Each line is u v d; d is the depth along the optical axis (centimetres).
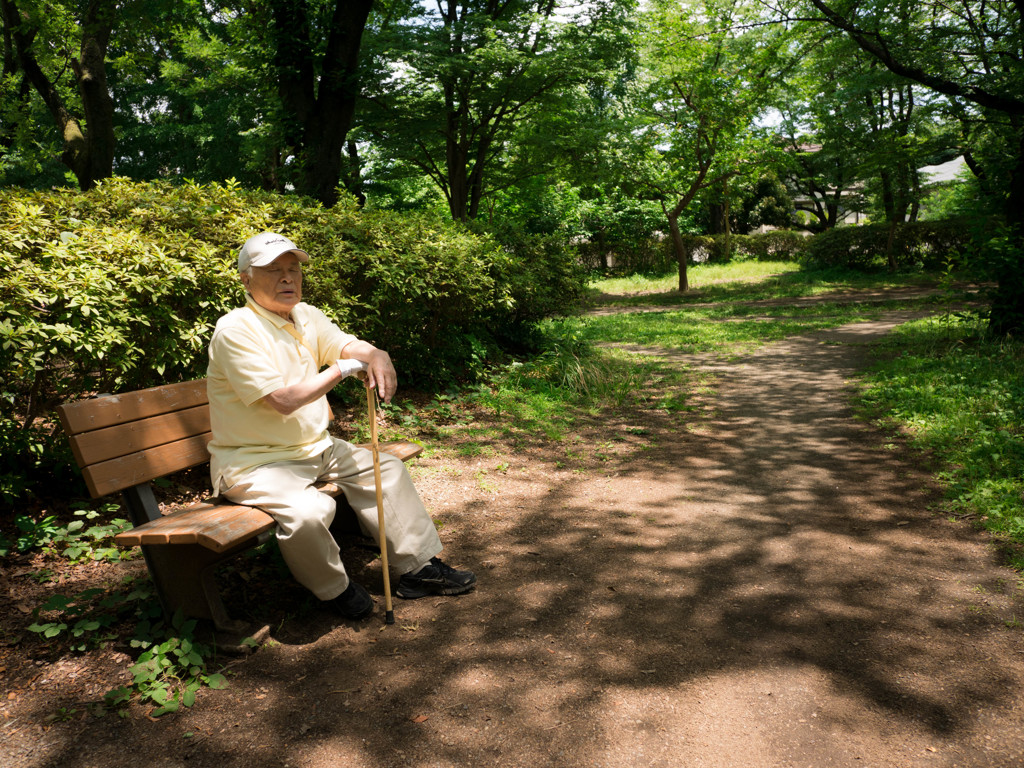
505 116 1855
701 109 2177
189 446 319
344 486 315
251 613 300
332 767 216
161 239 430
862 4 1157
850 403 693
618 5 1695
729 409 700
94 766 214
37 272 332
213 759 218
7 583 312
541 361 823
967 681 256
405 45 1473
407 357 678
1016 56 1120
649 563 362
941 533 388
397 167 2020
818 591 328
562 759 220
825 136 2436
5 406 378
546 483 488
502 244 840
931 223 2630
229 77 1791
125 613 296
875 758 219
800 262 2970
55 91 1352
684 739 229
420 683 259
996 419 562
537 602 321
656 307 2006
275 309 304
